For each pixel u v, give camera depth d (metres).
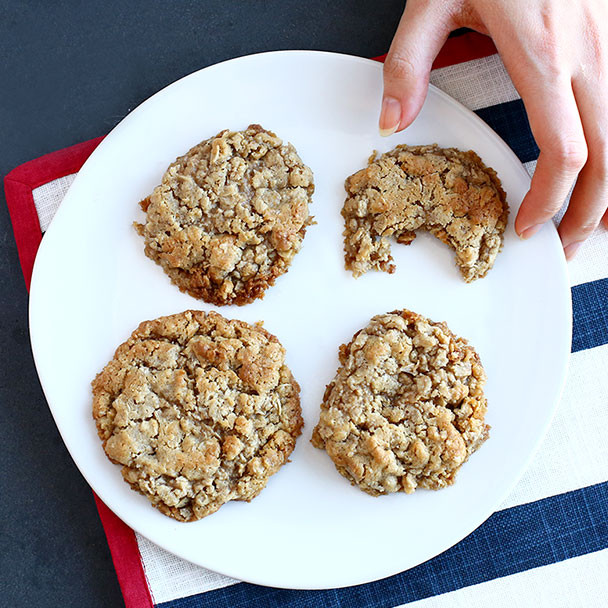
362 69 0.45
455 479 0.45
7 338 0.48
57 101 0.48
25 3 0.48
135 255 0.46
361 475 0.44
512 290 0.46
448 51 0.47
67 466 0.48
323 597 0.46
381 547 0.45
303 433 0.45
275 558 0.45
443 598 0.47
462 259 0.45
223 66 0.45
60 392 0.45
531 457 0.45
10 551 0.47
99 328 0.46
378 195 0.45
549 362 0.45
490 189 0.45
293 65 0.46
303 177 0.45
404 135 0.46
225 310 0.46
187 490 0.44
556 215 0.47
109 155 0.45
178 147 0.46
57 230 0.45
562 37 0.43
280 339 0.46
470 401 0.44
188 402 0.44
